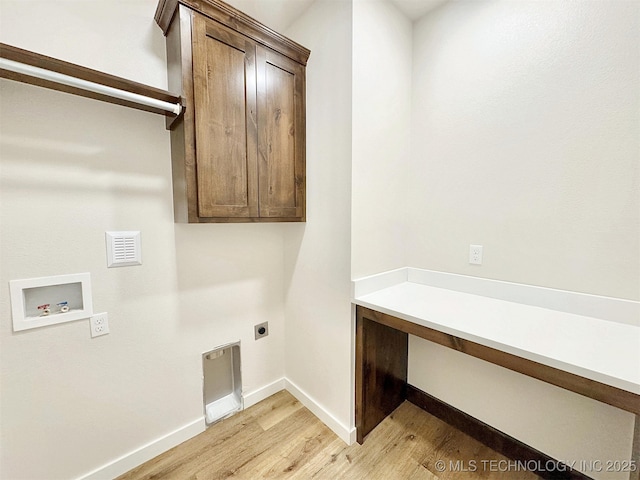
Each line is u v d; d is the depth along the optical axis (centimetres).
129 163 126
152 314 137
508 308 129
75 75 98
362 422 149
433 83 161
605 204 111
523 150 130
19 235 103
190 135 118
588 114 112
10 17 98
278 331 194
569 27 115
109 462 128
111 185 122
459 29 148
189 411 153
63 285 115
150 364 138
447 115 156
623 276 109
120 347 129
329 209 152
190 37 115
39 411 111
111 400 127
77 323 117
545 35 121
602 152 111
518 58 129
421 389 178
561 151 120
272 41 141
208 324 159
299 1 149
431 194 166
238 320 172
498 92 136
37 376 109
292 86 153
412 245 177
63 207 111
